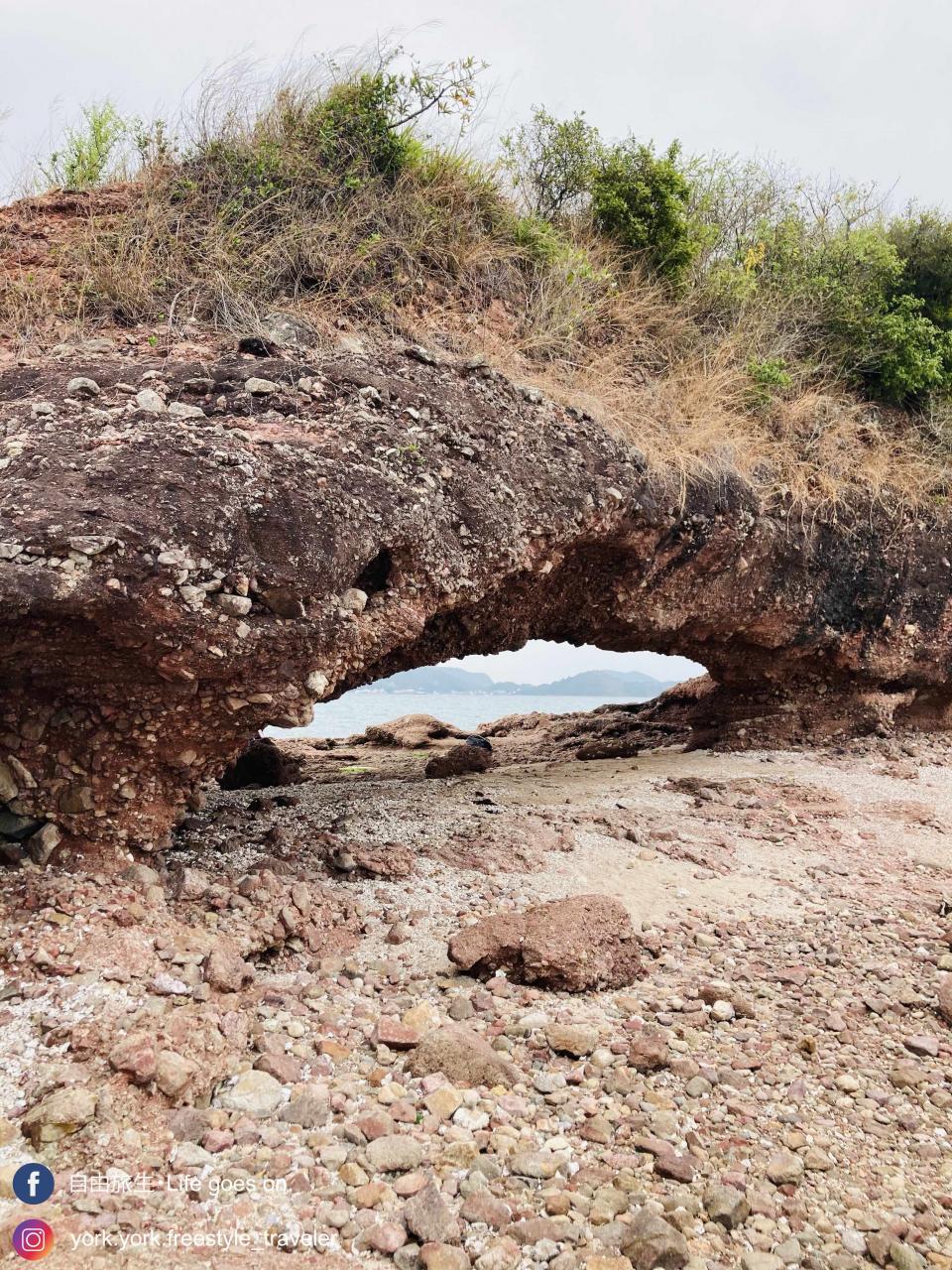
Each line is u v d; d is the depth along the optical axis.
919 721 9.09
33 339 5.07
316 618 3.94
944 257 10.09
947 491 8.88
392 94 7.27
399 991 3.50
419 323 6.46
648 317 8.17
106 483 3.58
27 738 3.65
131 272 5.63
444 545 4.78
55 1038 2.73
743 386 8.12
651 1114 2.82
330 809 5.57
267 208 6.53
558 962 3.52
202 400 4.54
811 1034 3.42
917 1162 2.72
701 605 7.32
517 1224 2.28
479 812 5.69
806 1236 2.36
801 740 8.48
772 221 10.80
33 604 3.15
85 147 7.11
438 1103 2.74
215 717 3.92
